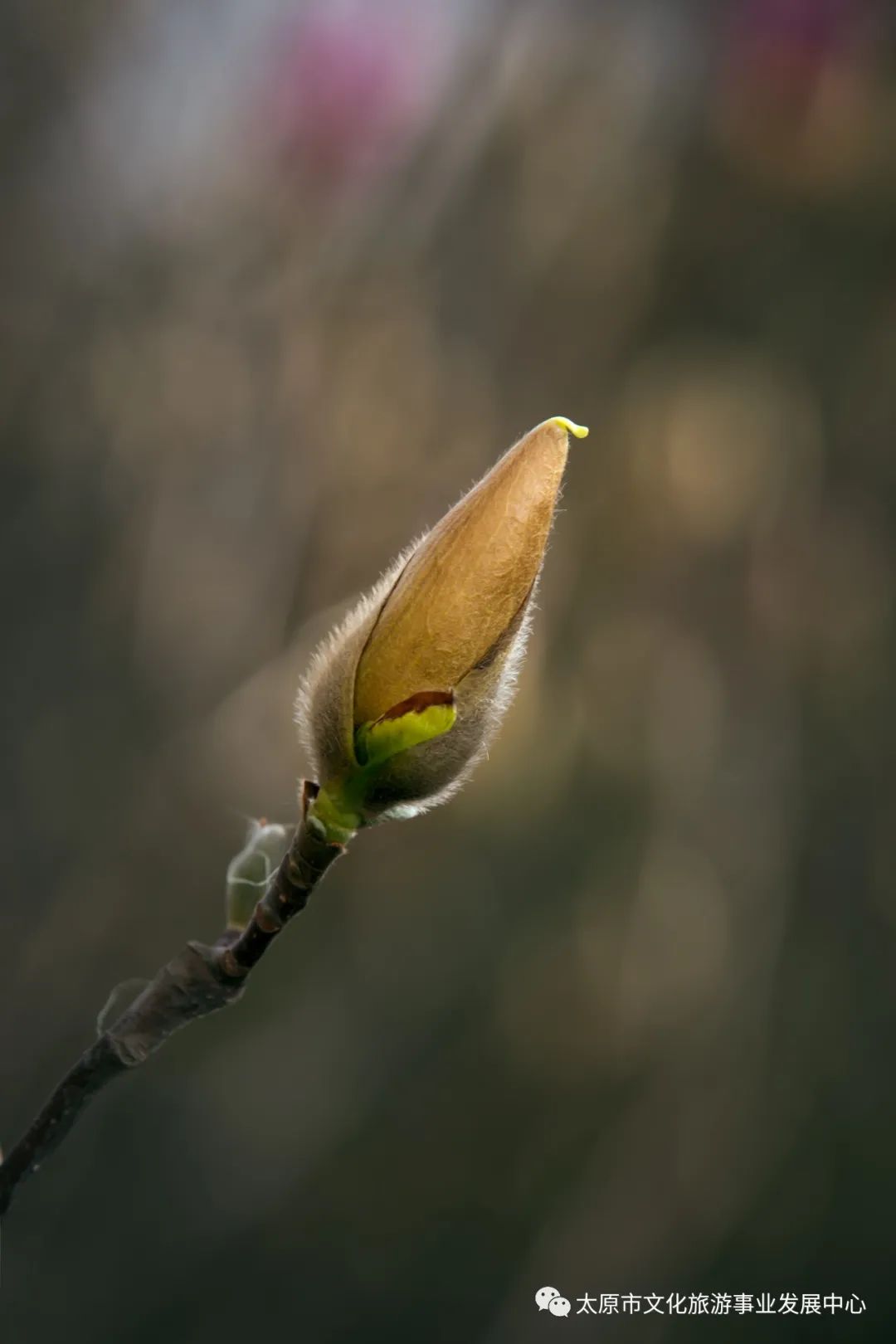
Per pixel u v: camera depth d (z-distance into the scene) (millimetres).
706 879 1124
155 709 1147
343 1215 1202
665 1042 1136
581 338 1111
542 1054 1162
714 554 1113
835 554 1111
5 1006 1154
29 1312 1153
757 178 1082
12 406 1146
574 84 1082
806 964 1128
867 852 1123
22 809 1154
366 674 465
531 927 1152
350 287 1124
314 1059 1198
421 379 1120
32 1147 471
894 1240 1120
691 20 1067
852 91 1057
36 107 1124
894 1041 1132
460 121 1096
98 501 1154
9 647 1157
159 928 1149
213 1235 1187
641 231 1096
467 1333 1149
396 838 1183
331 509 1128
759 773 1118
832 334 1099
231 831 1133
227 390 1140
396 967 1187
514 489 465
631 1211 1141
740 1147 1132
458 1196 1179
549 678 1122
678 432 1104
